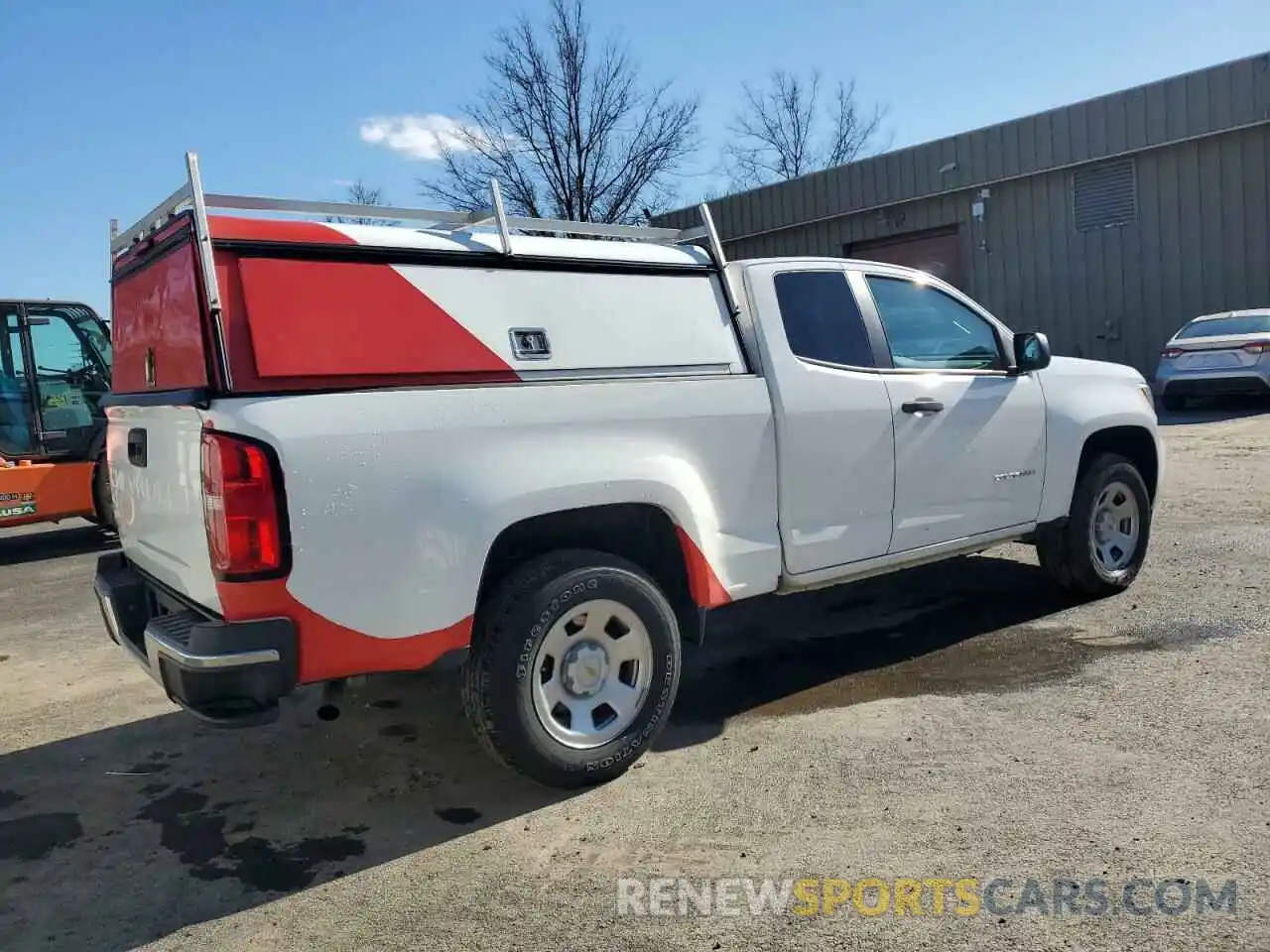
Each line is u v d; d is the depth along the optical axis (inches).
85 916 117.3
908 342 190.2
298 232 128.3
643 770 150.6
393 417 125.4
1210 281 684.7
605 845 128.1
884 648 203.0
